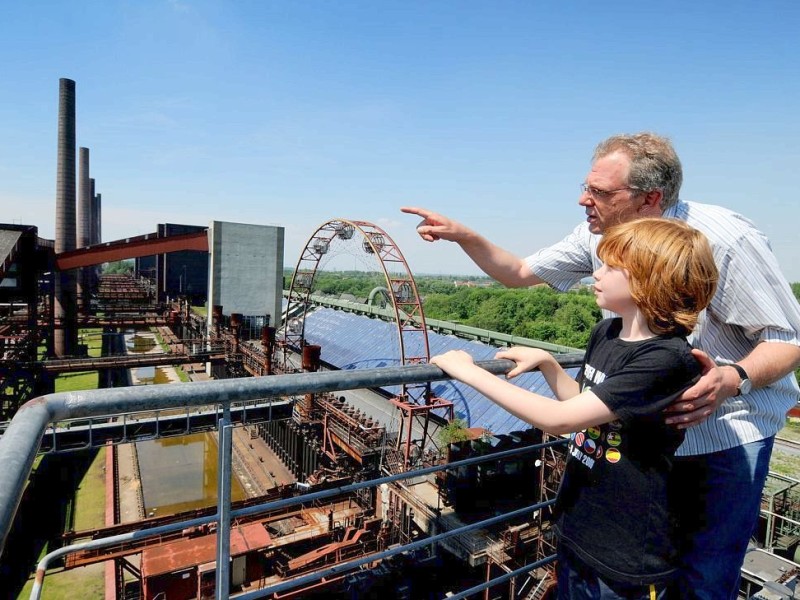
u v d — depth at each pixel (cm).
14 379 3044
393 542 1888
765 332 246
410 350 4091
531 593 1424
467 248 366
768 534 1043
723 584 261
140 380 4666
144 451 3156
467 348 3800
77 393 173
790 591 483
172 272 7356
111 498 2403
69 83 4756
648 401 194
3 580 1741
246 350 3978
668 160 268
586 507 226
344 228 3450
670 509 211
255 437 3553
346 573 1639
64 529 2119
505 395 213
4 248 2914
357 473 2275
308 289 4053
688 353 197
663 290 197
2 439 139
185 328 5528
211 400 196
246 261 5125
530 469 1867
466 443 1898
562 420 196
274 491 2078
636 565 209
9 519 111
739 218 258
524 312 7156
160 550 1645
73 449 2112
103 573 1806
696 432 259
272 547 1720
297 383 211
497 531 1647
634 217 284
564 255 354
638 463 209
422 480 2134
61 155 4709
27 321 3728
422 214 364
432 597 1627
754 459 258
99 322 4922
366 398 3619
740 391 213
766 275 245
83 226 6725
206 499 2522
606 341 233
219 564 214
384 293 5747
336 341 4934
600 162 289
